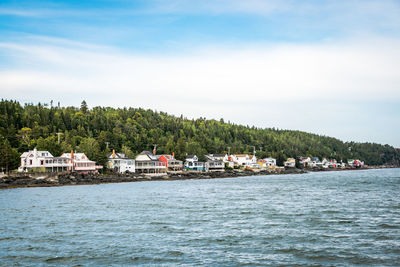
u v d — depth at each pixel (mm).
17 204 64375
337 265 30469
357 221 47688
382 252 33781
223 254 33562
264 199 72000
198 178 162750
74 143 167125
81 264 31109
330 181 135125
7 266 30688
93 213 54531
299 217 50875
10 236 40156
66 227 44594
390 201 67688
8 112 191125
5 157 118875
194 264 30938
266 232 41750
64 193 85125
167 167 174250
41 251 34656
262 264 30875
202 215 52781
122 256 33094
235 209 58438
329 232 41500
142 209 58500
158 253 33938
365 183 121312
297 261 31516
